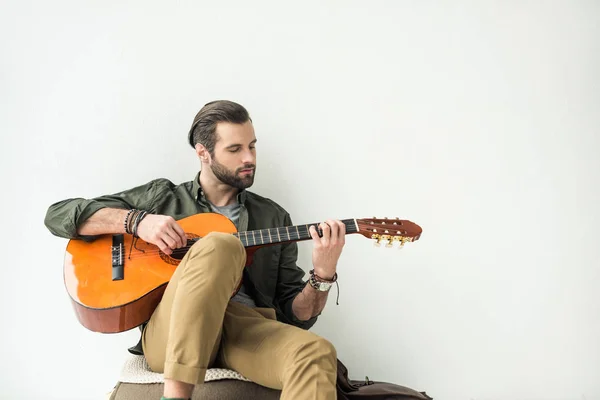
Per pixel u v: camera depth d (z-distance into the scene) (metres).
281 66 2.20
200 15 2.19
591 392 2.17
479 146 2.22
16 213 2.07
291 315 1.83
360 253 2.17
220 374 1.48
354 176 2.19
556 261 2.21
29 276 2.06
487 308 2.18
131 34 2.15
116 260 1.64
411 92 2.22
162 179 1.96
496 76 2.25
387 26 2.24
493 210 2.21
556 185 2.23
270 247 1.92
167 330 1.40
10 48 2.11
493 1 2.26
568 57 2.27
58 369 2.06
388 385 1.74
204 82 2.17
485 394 2.16
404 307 2.17
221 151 1.81
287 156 2.19
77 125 2.11
